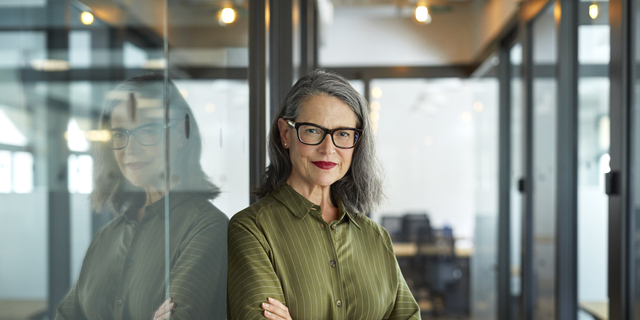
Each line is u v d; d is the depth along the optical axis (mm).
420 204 5816
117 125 682
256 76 1899
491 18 5020
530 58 4066
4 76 464
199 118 1103
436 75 5742
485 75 5348
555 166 3402
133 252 743
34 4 504
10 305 475
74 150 574
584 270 3096
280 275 1267
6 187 468
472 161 5777
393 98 5789
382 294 1365
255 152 1873
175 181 933
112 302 678
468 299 5824
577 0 3203
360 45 5750
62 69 550
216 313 1259
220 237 1284
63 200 555
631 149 2424
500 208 4875
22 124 488
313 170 1328
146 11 785
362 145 1388
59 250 549
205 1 1159
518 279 4516
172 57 918
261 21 1958
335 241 1347
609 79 2613
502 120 4875
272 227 1303
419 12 5500
